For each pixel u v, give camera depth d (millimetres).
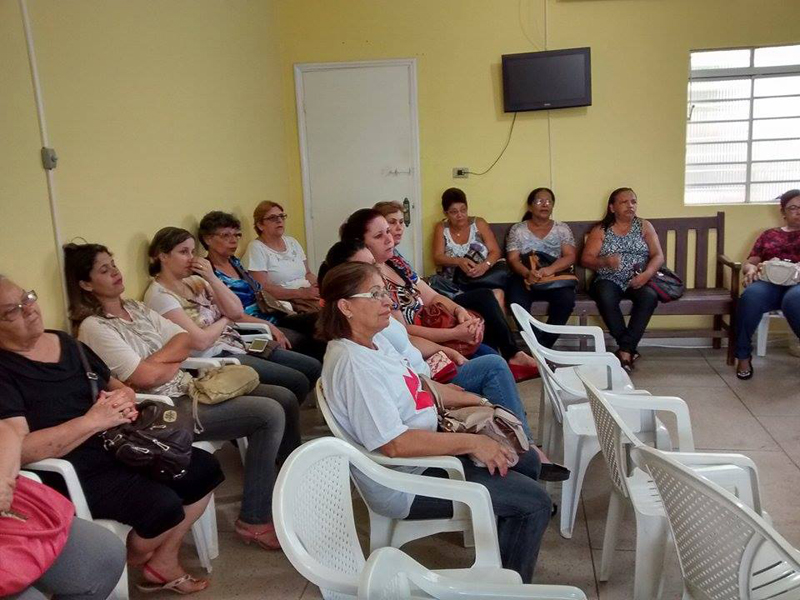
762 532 1325
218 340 3162
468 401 2395
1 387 1932
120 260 2895
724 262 4562
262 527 2500
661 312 4461
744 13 4645
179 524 2207
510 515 1953
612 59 4812
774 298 4125
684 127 4836
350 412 1959
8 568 1594
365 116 5117
